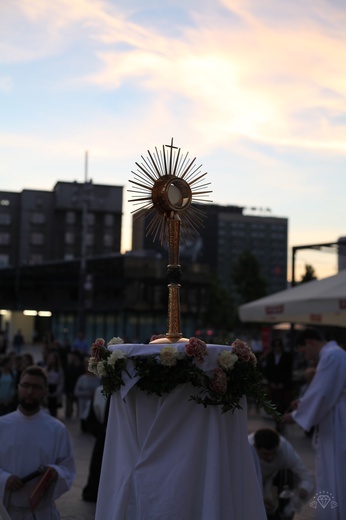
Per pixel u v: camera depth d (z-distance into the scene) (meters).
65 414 17.27
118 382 3.20
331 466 5.71
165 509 3.05
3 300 54.28
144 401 3.20
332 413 5.77
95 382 14.24
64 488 4.64
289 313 11.13
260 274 71.25
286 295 11.85
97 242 96.50
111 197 96.94
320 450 5.82
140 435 3.19
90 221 96.31
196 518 3.07
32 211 95.50
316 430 6.04
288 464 5.87
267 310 11.66
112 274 50.75
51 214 96.06
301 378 16.91
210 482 3.04
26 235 95.00
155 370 3.11
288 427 14.34
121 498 3.17
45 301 54.28
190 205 3.50
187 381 3.10
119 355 3.18
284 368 13.69
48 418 4.88
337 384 5.77
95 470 8.26
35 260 95.19
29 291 54.34
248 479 3.28
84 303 40.09
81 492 8.73
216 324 75.44
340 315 13.41
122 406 3.26
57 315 54.03
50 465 4.68
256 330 68.38
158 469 3.11
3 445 4.70
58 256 95.38
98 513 3.33
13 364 13.23
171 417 3.15
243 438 3.29
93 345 3.37
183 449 3.11
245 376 3.21
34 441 4.73
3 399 12.66
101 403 8.44
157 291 50.97
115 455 3.32
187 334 54.44
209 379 3.13
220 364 3.16
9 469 4.68
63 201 95.19
